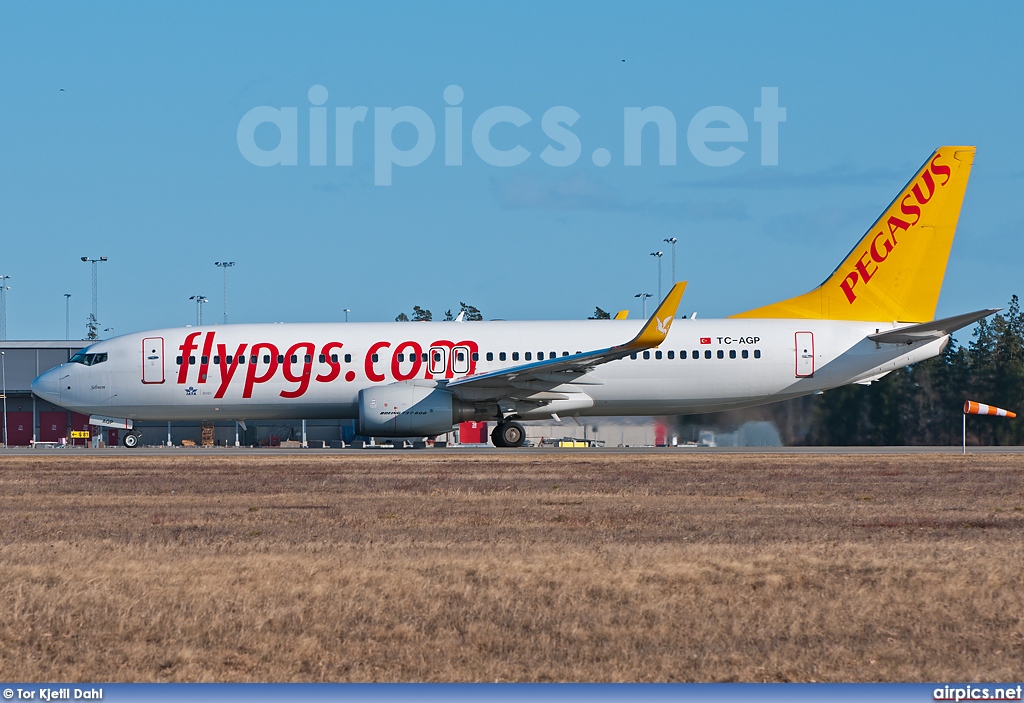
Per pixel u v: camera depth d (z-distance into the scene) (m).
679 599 48.31
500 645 42.22
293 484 105.56
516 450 163.62
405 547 62.53
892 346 163.25
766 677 38.81
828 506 83.94
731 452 157.50
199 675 39.66
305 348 165.62
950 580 51.56
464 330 165.88
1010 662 40.28
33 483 110.50
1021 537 66.31
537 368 154.38
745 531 69.31
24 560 59.41
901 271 165.12
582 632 43.66
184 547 63.69
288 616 46.06
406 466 127.19
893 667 39.75
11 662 41.22
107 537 69.31
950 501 87.44
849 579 52.06
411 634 43.56
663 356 162.75
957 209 164.62
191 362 167.00
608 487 100.25
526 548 61.72
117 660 41.31
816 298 167.00
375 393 159.00
